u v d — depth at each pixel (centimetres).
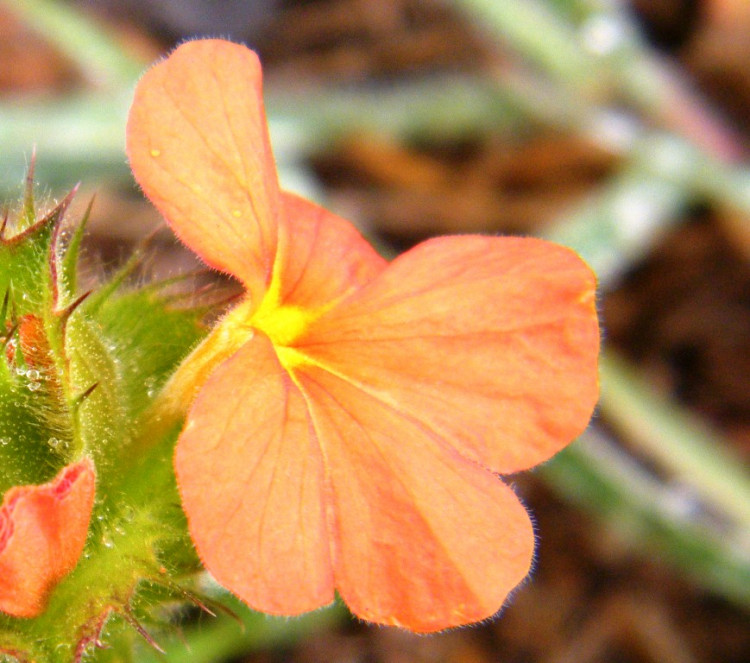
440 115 20
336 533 9
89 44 20
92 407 10
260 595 9
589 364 10
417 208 22
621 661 18
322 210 11
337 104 20
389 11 25
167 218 9
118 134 18
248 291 10
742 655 18
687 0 23
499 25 19
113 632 11
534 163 22
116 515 10
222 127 10
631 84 19
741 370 20
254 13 25
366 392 10
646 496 16
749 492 16
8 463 10
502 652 18
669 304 21
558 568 19
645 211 19
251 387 9
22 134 17
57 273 10
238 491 9
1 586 9
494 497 10
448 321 10
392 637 18
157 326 11
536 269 10
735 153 20
